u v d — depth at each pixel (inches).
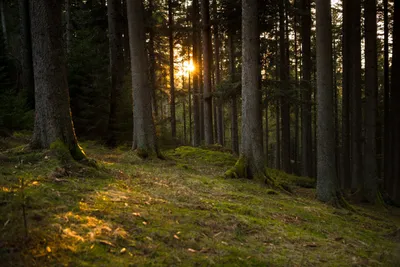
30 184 190.4
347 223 288.0
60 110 259.6
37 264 110.4
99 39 778.2
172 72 876.6
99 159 372.5
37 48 255.8
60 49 261.9
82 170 244.2
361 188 526.9
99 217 162.4
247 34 407.5
